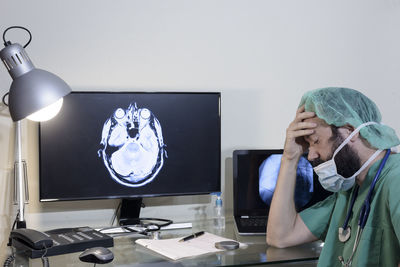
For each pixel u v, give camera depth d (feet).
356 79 8.40
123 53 7.45
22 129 7.16
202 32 7.72
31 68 5.82
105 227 7.28
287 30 8.06
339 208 5.21
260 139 8.03
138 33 7.48
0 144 7.10
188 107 7.26
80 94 6.92
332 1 8.23
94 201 7.45
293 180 5.92
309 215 5.95
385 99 8.53
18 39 7.08
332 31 8.26
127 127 7.09
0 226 7.15
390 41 8.50
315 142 5.09
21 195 6.79
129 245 6.31
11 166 7.16
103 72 7.39
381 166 4.67
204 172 7.34
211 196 7.89
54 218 7.34
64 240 6.05
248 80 7.93
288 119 8.14
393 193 4.38
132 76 7.50
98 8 7.33
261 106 8.00
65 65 7.27
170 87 7.64
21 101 5.64
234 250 5.95
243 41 7.88
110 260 4.95
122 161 7.09
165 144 7.22
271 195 7.39
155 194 7.22
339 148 4.81
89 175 7.00
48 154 6.87
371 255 4.55
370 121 4.84
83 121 6.95
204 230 7.09
